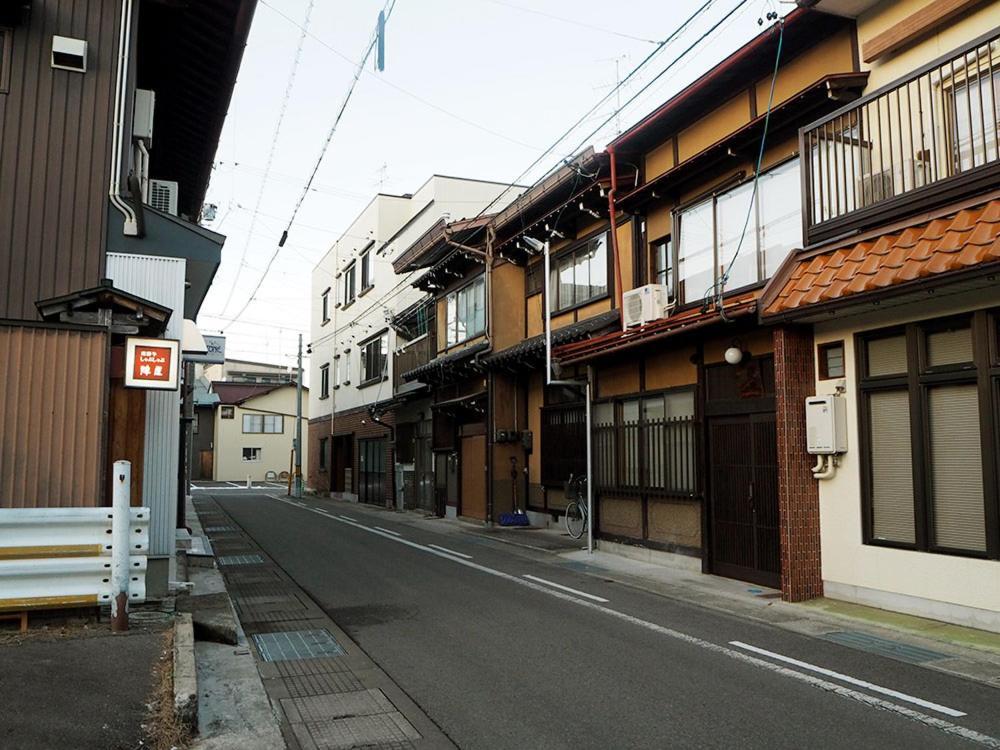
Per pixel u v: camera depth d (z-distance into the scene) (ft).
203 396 120.78
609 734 15.98
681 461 37.78
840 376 29.09
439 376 70.13
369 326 99.71
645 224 44.34
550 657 21.97
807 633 24.47
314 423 132.26
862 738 15.64
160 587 27.14
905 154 28.60
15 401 22.27
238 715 17.31
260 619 27.22
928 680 19.44
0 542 20.34
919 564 25.38
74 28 28.66
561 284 54.80
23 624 20.53
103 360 23.24
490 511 60.13
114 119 28.81
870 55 29.96
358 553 45.01
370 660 21.97
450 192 82.53
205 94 38.22
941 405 25.23
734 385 34.45
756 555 32.65
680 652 22.40
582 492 50.39
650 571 36.96
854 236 28.02
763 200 35.19
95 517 21.15
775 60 35.58
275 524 64.03
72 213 28.09
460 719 17.06
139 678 17.31
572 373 49.34
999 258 20.80
